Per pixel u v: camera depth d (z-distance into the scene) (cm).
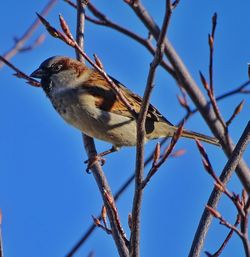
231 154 667
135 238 592
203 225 625
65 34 594
